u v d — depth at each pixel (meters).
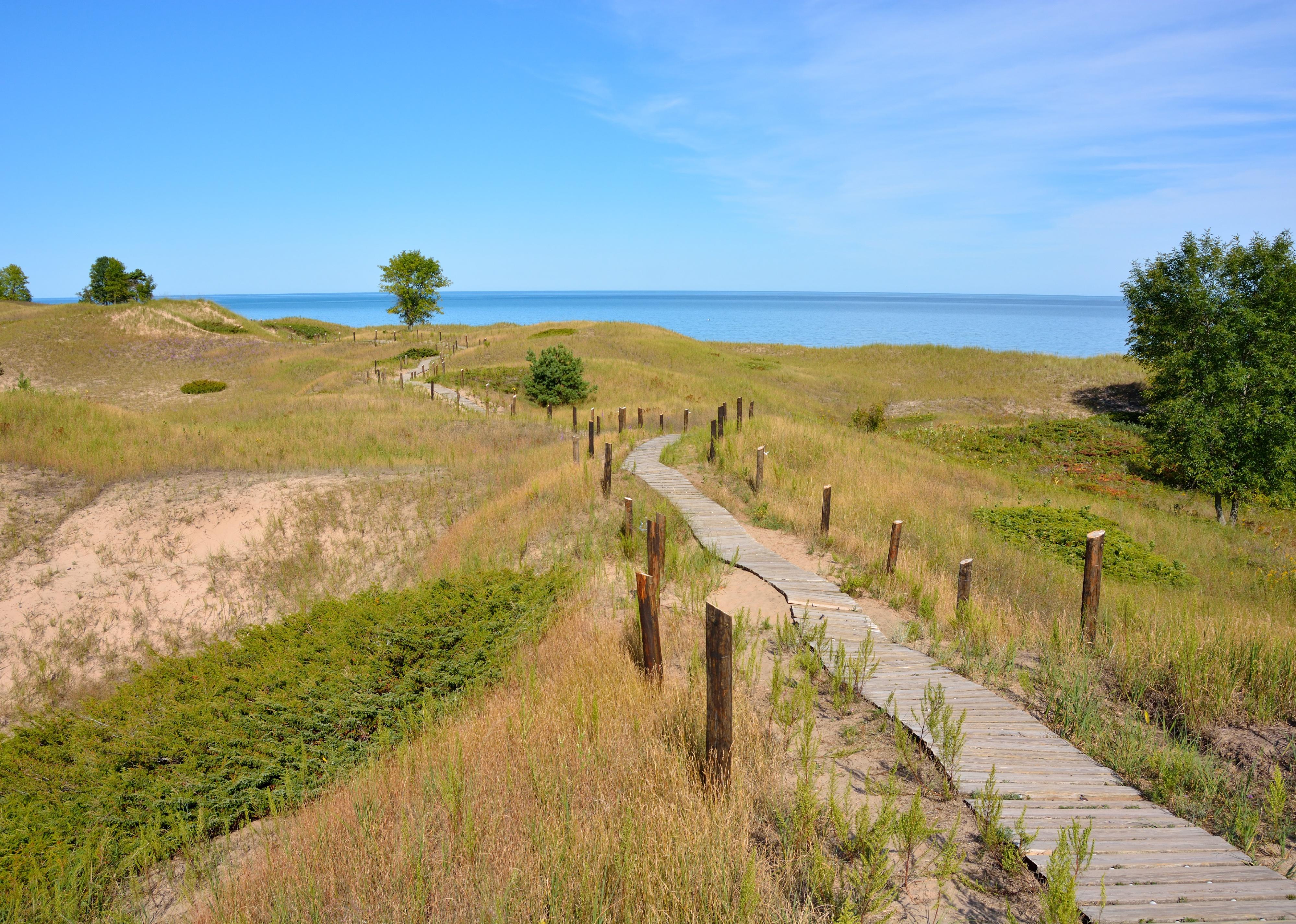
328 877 3.79
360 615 7.84
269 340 64.94
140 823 4.92
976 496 17.14
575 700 5.69
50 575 13.79
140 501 16.53
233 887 3.98
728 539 12.50
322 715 6.18
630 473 17.38
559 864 3.53
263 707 6.30
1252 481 20.27
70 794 5.24
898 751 5.31
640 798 4.22
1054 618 8.36
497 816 4.07
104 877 4.44
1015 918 3.50
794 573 10.59
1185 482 25.50
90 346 55.06
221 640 12.25
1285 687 6.02
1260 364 20.86
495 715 5.91
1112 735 5.65
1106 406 43.59
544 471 18.44
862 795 4.69
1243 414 20.56
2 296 102.81
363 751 5.80
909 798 4.68
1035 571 11.18
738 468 17.45
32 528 15.15
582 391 36.91
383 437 23.86
